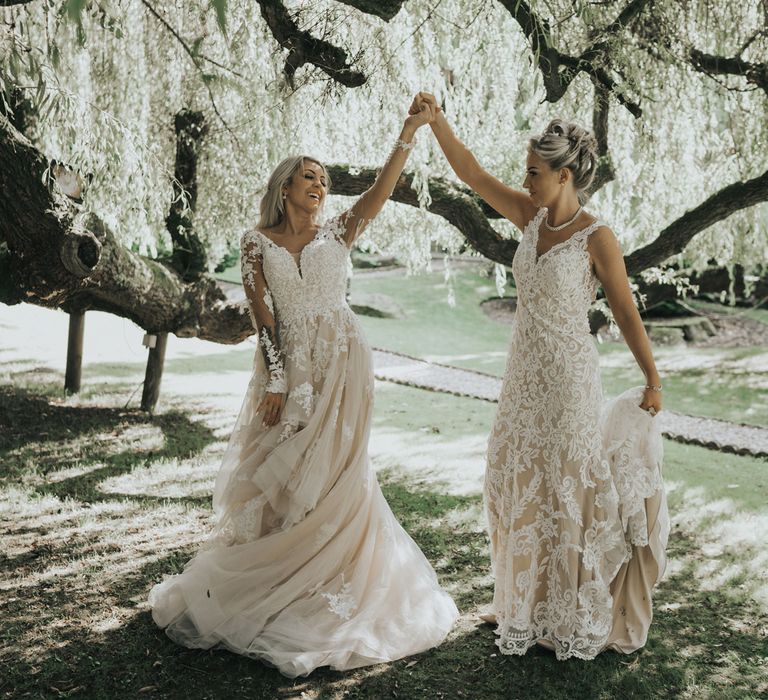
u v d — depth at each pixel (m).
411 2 5.43
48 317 12.73
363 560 3.27
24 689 2.72
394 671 2.92
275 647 2.96
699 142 7.00
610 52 4.91
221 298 6.54
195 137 6.71
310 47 4.12
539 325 3.09
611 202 7.20
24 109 4.92
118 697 2.68
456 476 5.82
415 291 19.34
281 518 3.23
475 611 3.46
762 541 4.50
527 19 4.34
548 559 3.10
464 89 6.39
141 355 10.66
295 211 3.35
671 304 17.66
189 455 6.02
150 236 6.09
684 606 3.56
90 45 5.89
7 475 5.28
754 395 11.66
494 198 3.43
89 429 6.66
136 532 4.28
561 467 3.05
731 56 5.98
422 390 10.23
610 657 3.07
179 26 6.18
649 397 3.13
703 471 6.41
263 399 3.32
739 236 7.76
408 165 5.94
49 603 3.38
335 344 3.26
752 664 3.03
